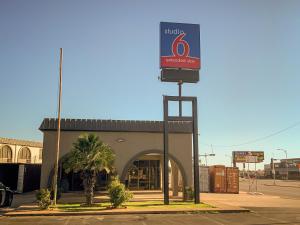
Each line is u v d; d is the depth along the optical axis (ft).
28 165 119.14
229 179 142.61
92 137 80.07
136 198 101.76
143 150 105.91
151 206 81.71
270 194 140.15
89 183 82.02
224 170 143.43
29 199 97.35
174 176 111.55
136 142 106.01
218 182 142.51
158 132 106.63
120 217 66.64
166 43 92.17
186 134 107.86
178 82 91.97
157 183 129.08
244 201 101.81
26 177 116.67
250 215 70.28
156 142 106.73
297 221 61.72
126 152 105.29
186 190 96.17
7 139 185.26
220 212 74.74
